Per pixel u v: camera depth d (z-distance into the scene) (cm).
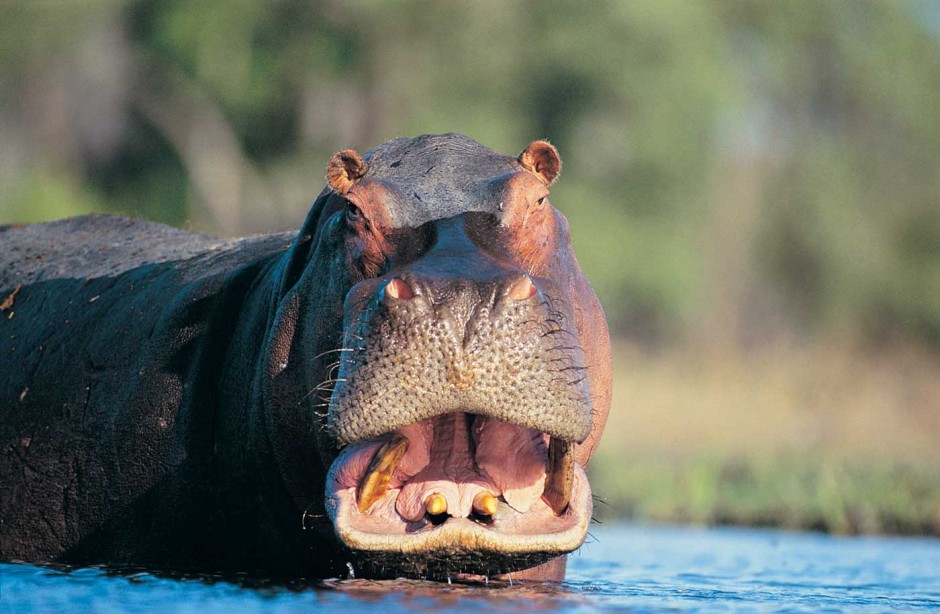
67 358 3075
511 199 2331
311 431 2477
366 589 2330
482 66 14475
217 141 15188
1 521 3059
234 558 2748
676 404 8700
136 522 2859
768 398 8850
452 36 14412
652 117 14800
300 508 2555
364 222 2336
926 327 16688
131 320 3016
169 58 14862
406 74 14512
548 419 2119
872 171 17350
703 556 3575
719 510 4981
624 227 15000
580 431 2156
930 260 16812
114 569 2719
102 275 3288
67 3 14588
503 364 2097
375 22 14212
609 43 14625
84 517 2939
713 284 16538
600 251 14788
